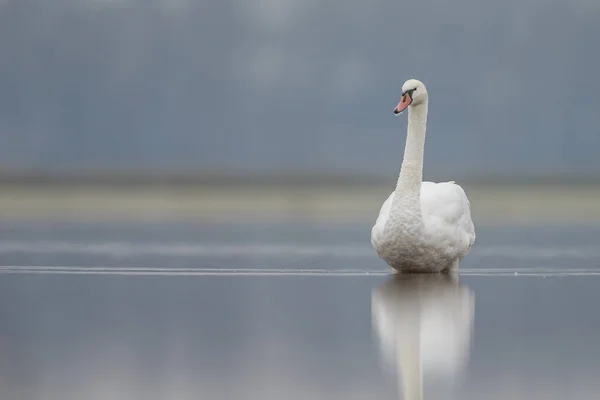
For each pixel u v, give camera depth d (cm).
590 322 1413
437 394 1014
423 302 1597
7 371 1102
